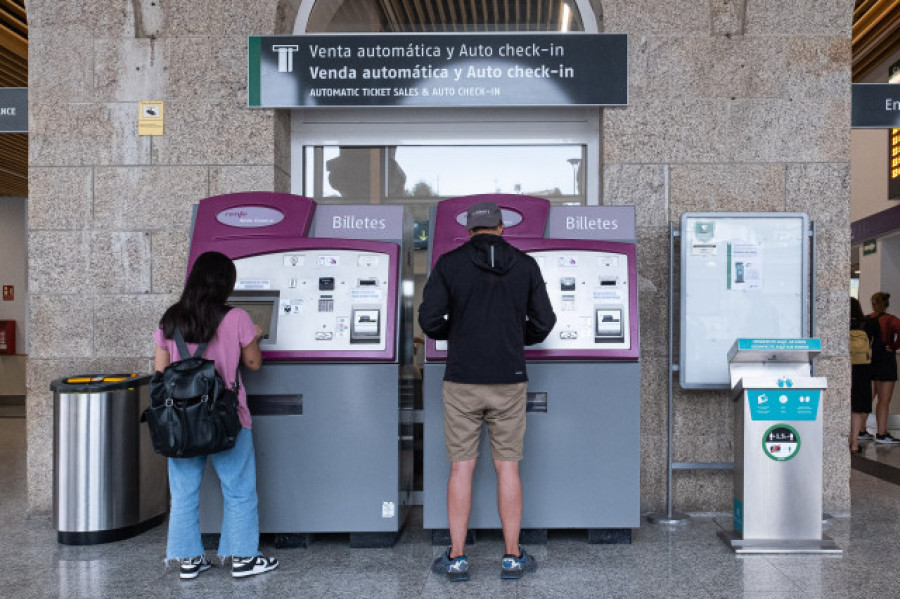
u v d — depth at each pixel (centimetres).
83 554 375
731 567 347
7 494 514
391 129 490
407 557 366
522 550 341
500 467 335
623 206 397
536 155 488
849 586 320
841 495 449
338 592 318
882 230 939
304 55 461
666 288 452
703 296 435
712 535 400
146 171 465
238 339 333
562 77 457
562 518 378
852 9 452
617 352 372
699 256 435
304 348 370
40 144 467
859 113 454
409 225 424
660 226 454
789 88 453
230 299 374
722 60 454
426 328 332
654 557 363
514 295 330
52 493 425
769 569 344
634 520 377
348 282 377
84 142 466
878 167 970
